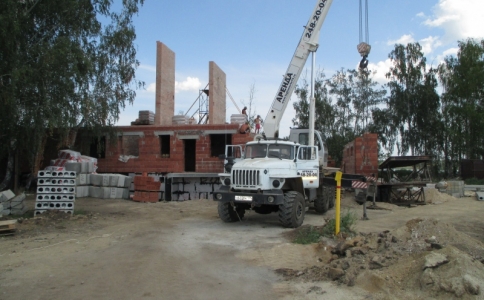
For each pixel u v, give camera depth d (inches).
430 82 1411.2
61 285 215.6
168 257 275.0
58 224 401.4
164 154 807.7
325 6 503.5
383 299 187.2
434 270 195.9
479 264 198.1
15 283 218.8
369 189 564.1
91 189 682.2
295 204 378.6
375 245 261.9
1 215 431.2
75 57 550.6
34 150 610.2
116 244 317.7
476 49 1337.4
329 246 279.3
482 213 491.2
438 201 633.6
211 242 323.3
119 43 789.2
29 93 528.7
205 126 754.2
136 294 201.6
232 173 393.1
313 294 198.5
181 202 626.8
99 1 679.1
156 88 872.3
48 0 551.8
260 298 195.6
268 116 516.4
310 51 509.0
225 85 1024.9
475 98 1330.0
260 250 291.7
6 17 465.1
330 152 1456.7
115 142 794.2
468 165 1245.7
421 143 1418.6
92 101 685.9
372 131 1477.6
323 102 1455.5
